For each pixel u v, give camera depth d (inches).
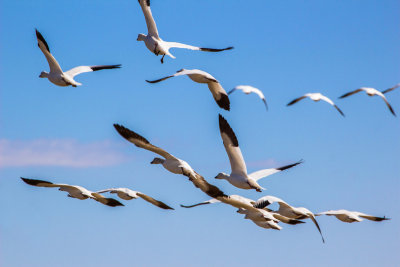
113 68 995.3
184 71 877.2
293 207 1000.9
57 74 964.0
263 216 989.2
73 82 970.1
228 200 970.7
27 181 962.1
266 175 963.3
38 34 941.2
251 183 864.9
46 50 945.5
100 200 1009.5
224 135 863.7
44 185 968.3
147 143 797.2
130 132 786.2
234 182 871.1
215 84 911.7
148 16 956.0
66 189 986.7
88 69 1011.9
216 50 967.6
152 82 855.1
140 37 969.5
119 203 1016.2
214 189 862.5
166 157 821.2
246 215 1005.8
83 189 986.7
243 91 913.5
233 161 873.5
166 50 948.0
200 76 885.8
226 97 916.0
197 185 852.6
